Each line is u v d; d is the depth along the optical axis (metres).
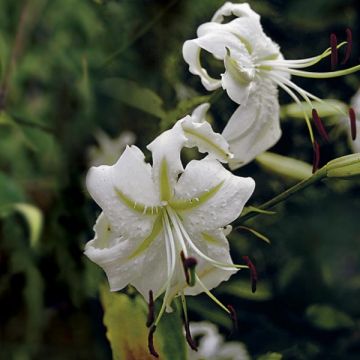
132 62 1.39
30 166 1.49
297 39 1.46
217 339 1.38
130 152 1.00
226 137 1.08
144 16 1.38
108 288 1.13
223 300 1.37
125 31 1.39
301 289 1.46
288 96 1.42
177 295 1.03
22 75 1.50
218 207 1.01
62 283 1.45
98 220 1.00
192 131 1.00
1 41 1.39
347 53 1.08
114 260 1.00
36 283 1.46
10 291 1.50
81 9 1.47
